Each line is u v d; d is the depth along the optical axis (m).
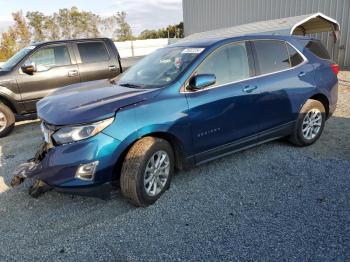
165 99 3.59
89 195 3.31
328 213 3.30
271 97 4.45
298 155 4.80
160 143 3.56
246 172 4.32
